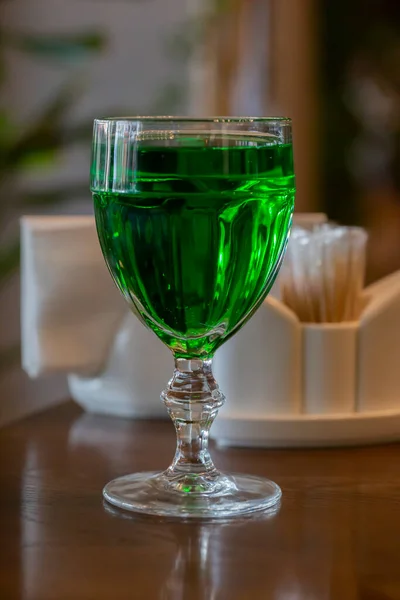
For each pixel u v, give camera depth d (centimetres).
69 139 185
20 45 190
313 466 83
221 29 215
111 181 74
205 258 73
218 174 73
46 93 217
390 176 280
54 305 94
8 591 65
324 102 279
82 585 65
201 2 213
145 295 75
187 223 73
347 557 68
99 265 94
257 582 66
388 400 88
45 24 220
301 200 275
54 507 75
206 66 215
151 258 73
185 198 73
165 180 72
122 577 66
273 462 84
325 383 87
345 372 87
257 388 86
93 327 94
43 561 68
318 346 86
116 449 87
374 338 87
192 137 73
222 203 73
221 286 74
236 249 74
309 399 87
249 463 83
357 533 72
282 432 86
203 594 65
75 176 214
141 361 93
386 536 71
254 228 74
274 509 75
